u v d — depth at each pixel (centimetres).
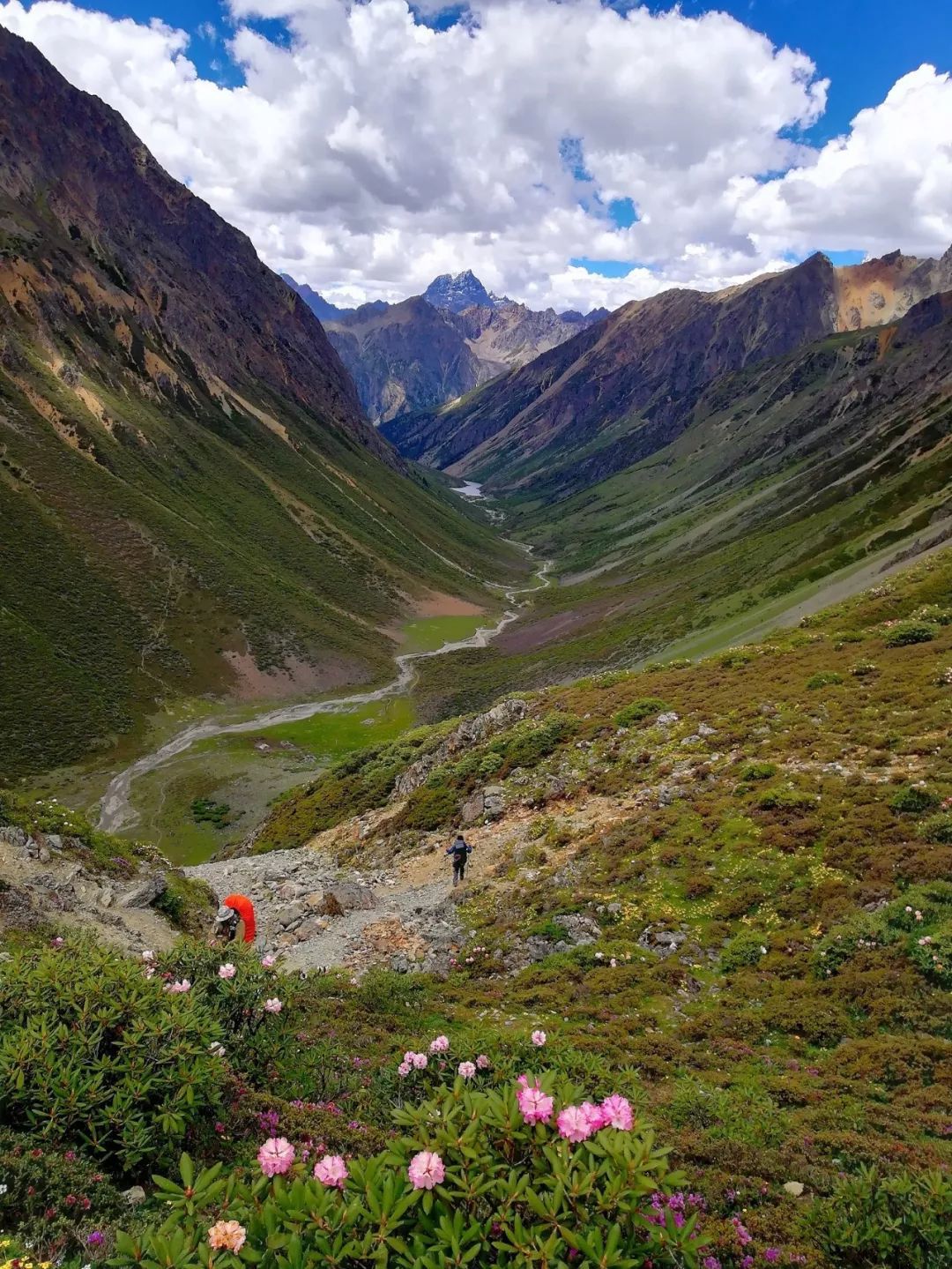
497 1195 432
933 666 2919
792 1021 1292
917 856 1680
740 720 3005
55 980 711
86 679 11675
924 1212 655
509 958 1850
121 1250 421
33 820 2077
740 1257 666
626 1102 480
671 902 1895
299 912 2422
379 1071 936
